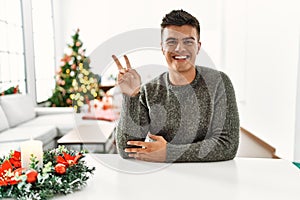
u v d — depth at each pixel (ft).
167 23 3.15
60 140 9.48
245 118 16.39
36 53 17.95
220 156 3.52
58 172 2.86
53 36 20.35
